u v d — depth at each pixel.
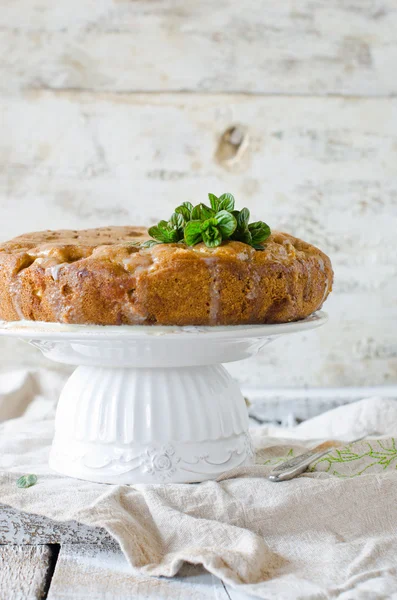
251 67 1.26
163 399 0.86
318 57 1.26
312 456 0.88
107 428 0.86
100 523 0.77
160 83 1.26
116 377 0.87
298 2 1.25
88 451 0.86
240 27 1.25
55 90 1.26
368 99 1.27
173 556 0.76
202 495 0.81
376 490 0.82
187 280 0.80
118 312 0.80
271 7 1.25
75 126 1.26
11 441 0.99
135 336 0.79
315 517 0.80
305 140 1.27
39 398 1.17
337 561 0.76
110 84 1.26
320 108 1.27
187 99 1.26
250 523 0.80
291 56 1.26
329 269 0.90
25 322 0.83
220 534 0.78
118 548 0.79
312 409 1.22
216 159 1.27
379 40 1.26
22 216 1.28
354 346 1.29
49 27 1.25
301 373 1.29
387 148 1.27
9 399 1.15
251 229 0.84
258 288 0.81
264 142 1.27
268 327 0.82
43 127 1.26
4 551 0.79
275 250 0.84
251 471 0.85
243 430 0.89
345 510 0.81
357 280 1.29
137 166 1.27
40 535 0.80
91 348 0.82
